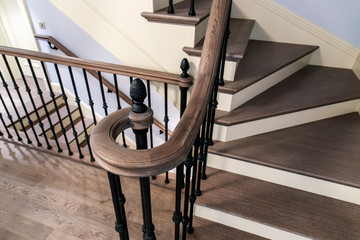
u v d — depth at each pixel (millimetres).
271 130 1733
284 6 2150
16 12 3514
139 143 717
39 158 2064
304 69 2205
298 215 1384
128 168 583
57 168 1974
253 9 2217
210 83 932
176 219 982
